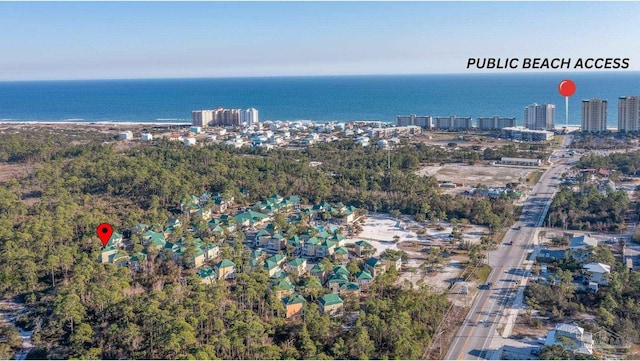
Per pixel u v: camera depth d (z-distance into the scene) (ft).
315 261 617.21
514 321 461.78
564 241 645.10
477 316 472.03
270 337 430.61
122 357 402.31
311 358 384.88
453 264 593.83
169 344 391.86
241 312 441.68
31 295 498.69
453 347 422.41
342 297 504.84
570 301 489.67
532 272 563.48
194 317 428.56
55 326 444.96
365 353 396.16
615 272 521.24
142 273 564.71
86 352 402.11
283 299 484.74
